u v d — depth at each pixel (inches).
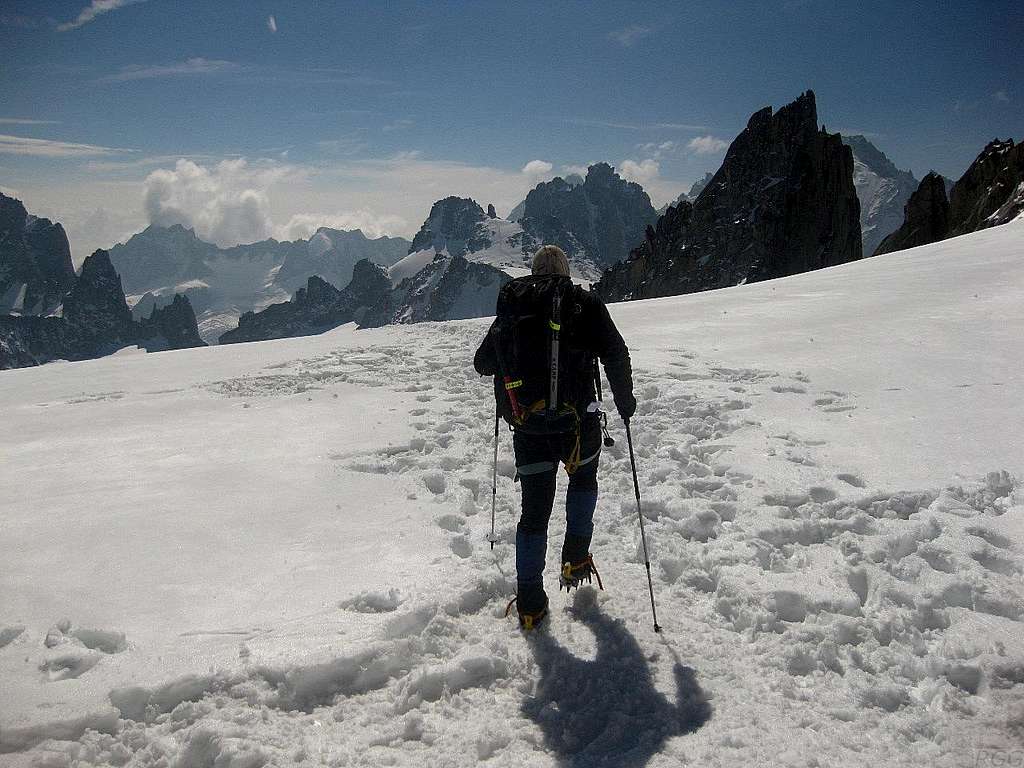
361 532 198.7
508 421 159.3
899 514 192.2
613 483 235.1
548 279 155.6
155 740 118.1
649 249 5280.5
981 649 131.7
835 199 4229.8
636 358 428.8
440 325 712.4
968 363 363.6
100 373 528.7
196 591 164.9
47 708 121.9
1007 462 221.9
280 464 262.7
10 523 208.5
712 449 255.1
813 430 270.1
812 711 122.9
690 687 131.7
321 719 125.5
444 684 134.4
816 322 532.1
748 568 167.0
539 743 120.0
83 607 157.6
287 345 653.3
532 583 153.6
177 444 297.0
